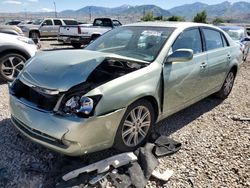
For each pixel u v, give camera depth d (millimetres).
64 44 16219
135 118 3129
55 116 2627
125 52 3828
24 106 2852
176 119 4309
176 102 3744
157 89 3289
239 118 4414
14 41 5855
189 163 3080
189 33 4059
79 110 2590
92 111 2609
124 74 3045
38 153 3141
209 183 2760
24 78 3064
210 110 4809
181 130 3908
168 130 3887
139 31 4027
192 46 4047
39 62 3193
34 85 2865
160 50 3516
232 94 5887
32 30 19531
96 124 2648
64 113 2613
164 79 3381
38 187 2592
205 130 3949
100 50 3994
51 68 2975
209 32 4566
